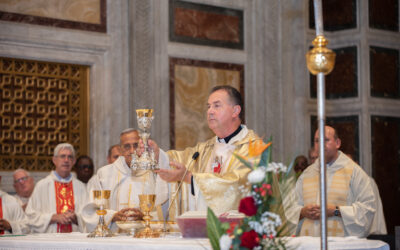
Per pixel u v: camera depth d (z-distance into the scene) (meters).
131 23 8.71
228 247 2.64
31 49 7.99
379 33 10.38
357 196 5.48
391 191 10.27
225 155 4.27
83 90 8.50
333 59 2.81
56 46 8.15
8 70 7.98
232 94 4.34
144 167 3.72
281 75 9.88
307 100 10.12
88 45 8.38
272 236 2.67
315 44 2.87
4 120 7.94
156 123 8.73
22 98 8.08
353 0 10.38
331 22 10.54
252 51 9.72
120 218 4.21
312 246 3.05
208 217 2.74
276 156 9.65
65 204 7.02
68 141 8.35
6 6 7.83
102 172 5.16
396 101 10.45
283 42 9.91
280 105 9.83
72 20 8.30
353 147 10.21
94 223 4.68
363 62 10.22
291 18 9.98
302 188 5.80
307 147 9.96
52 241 3.36
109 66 8.56
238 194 3.85
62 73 8.36
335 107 10.39
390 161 10.32
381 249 3.37
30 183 7.46
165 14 8.95
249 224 2.69
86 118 8.49
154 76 8.77
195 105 9.13
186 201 4.18
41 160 8.16
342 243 3.18
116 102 8.59
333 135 5.61
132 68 8.66
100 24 8.54
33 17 8.00
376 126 10.26
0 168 7.85
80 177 7.53
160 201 4.21
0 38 7.73
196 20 9.26
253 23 9.77
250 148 2.78
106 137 8.50
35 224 6.62
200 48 9.23
